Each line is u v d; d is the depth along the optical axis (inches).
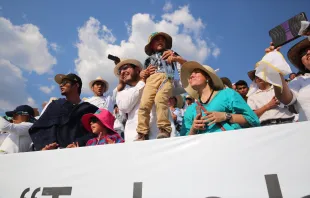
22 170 102.7
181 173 81.7
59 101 153.7
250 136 79.5
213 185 77.0
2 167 105.8
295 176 71.3
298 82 120.1
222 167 78.4
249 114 100.9
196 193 77.5
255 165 75.7
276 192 71.1
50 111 148.3
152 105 130.2
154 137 125.8
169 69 135.0
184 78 128.9
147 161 87.0
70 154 98.6
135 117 134.3
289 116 137.1
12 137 150.2
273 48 109.8
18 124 149.4
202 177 79.1
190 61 119.9
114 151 92.7
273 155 75.4
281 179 72.0
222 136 82.3
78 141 137.6
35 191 97.1
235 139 80.6
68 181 94.2
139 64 152.0
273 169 73.8
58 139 137.7
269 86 156.0
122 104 136.3
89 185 90.7
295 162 72.7
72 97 158.2
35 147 136.3
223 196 74.9
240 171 76.4
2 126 141.9
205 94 115.2
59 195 93.0
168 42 152.1
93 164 93.4
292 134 76.0
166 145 87.2
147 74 134.7
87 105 150.4
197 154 82.6
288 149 74.7
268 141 77.3
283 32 108.4
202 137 84.4
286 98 106.5
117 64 156.9
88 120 139.7
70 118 144.6
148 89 127.9
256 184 73.5
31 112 168.7
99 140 130.8
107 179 89.2
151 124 128.3
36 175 100.0
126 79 148.4
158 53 143.7
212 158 80.5
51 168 98.9
